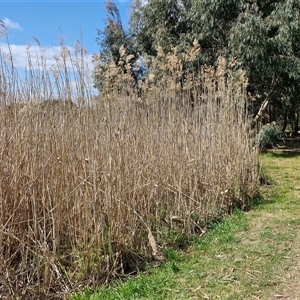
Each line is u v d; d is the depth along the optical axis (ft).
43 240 8.94
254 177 16.94
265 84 33.55
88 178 9.73
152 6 36.78
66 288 8.54
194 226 12.60
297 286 8.91
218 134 15.75
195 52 18.20
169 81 15.42
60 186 9.43
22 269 8.42
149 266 9.97
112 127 10.75
